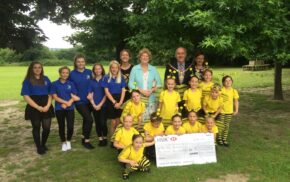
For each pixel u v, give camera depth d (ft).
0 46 22.39
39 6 21.80
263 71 93.76
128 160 18.26
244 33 22.79
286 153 21.81
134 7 30.19
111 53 36.55
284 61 25.76
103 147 23.20
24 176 18.84
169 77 22.25
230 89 23.25
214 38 20.27
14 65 204.54
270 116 32.42
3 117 34.91
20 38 22.38
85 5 28.96
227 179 18.26
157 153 19.77
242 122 30.04
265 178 18.25
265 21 22.76
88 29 33.60
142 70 22.11
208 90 22.75
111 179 18.13
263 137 25.26
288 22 23.97
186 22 21.71
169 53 26.27
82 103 22.90
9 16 21.24
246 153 21.76
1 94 54.24
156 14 23.68
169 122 21.89
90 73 23.09
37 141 22.09
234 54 21.90
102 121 23.06
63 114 22.45
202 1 21.30
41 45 23.84
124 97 23.08
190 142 20.12
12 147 23.91
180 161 19.94
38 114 21.93
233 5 20.53
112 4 30.71
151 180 17.99
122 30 32.27
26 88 21.33
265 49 25.21
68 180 18.16
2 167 20.18
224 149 22.53
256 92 48.98
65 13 23.17
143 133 20.90
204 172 18.98
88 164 20.10
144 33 26.12
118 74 22.77
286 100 41.34
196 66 23.35
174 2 21.30
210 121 20.98
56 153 22.25
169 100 21.81
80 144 24.03
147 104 22.12
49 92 22.00
